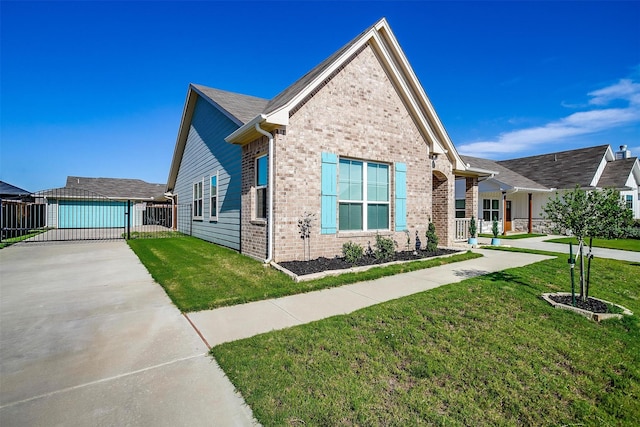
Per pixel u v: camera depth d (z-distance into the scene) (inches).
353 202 342.3
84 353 123.9
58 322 158.1
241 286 222.1
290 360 116.9
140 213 1049.5
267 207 304.3
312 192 307.3
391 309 173.3
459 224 564.7
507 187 680.4
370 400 93.3
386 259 313.6
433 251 374.0
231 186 425.7
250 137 332.5
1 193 627.5
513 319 161.0
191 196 650.2
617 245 521.7
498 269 288.7
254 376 105.7
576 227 185.0
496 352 125.4
